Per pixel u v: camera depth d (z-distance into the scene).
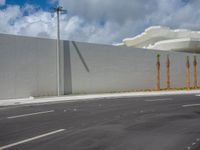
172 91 29.03
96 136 7.88
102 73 28.00
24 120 10.91
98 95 24.11
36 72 23.31
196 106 15.04
